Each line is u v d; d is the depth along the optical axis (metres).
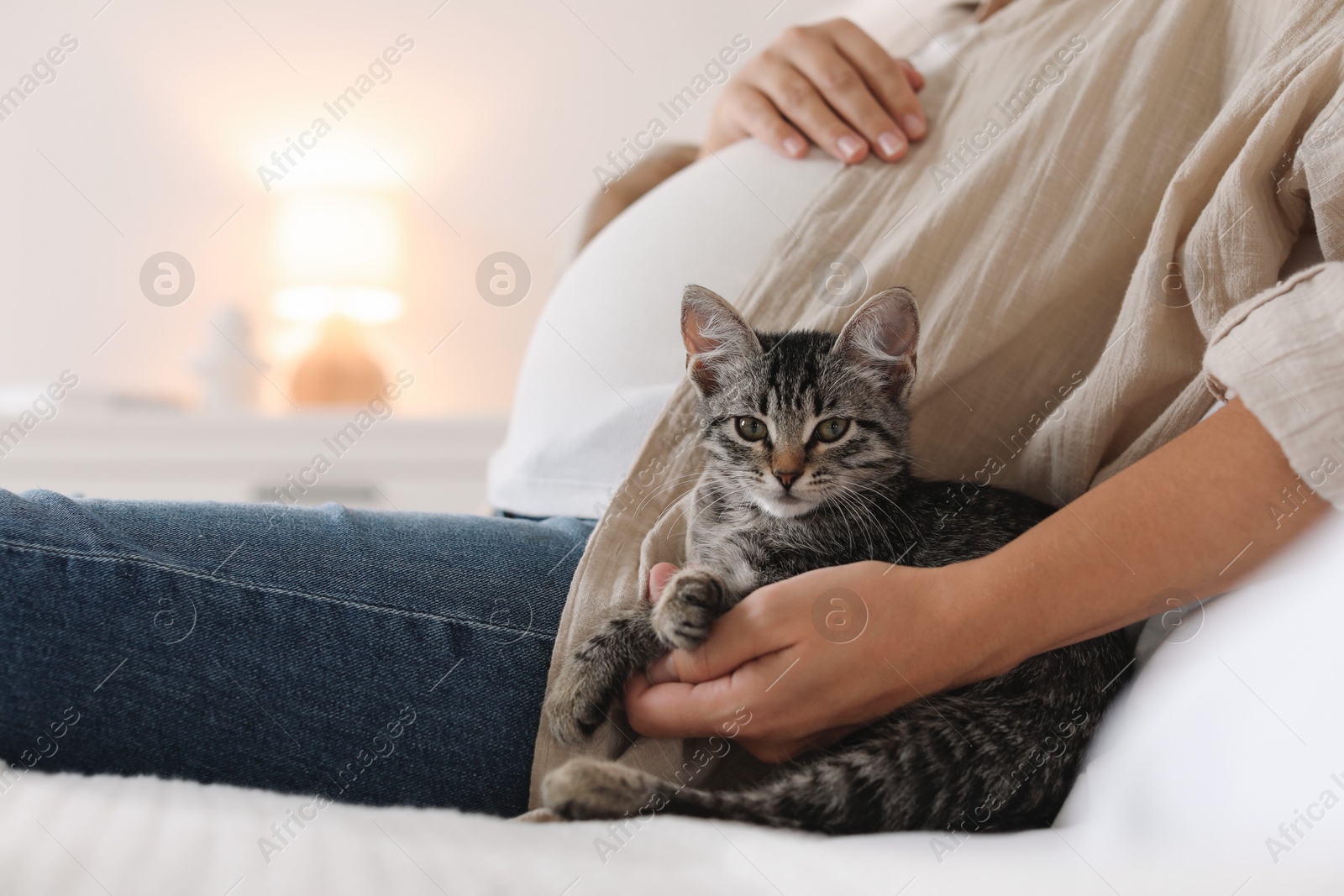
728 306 1.22
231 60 3.16
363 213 3.21
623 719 1.03
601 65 3.23
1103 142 1.18
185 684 0.88
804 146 1.41
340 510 1.06
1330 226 0.95
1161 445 1.03
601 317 1.39
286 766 0.91
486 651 0.97
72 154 3.15
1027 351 1.21
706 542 1.23
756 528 1.25
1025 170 1.20
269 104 3.18
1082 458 1.12
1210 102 1.17
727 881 0.68
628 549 1.12
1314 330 0.81
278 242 3.22
